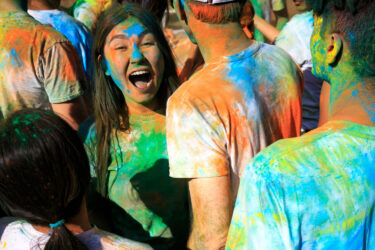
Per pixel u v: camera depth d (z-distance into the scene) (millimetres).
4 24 2248
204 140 1262
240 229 955
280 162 881
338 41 926
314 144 900
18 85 2277
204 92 1293
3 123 1092
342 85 954
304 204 861
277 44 2762
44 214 1079
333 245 881
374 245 917
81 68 2412
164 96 1838
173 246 1793
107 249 1156
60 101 2312
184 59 2453
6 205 1104
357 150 889
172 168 1305
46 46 2264
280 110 1397
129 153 1780
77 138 1119
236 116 1294
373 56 888
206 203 1275
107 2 3291
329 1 927
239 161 1319
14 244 1153
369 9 870
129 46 1697
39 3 2729
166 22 3211
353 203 873
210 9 1321
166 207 1769
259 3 4172
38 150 1017
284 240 878
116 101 1817
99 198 1843
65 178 1053
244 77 1336
